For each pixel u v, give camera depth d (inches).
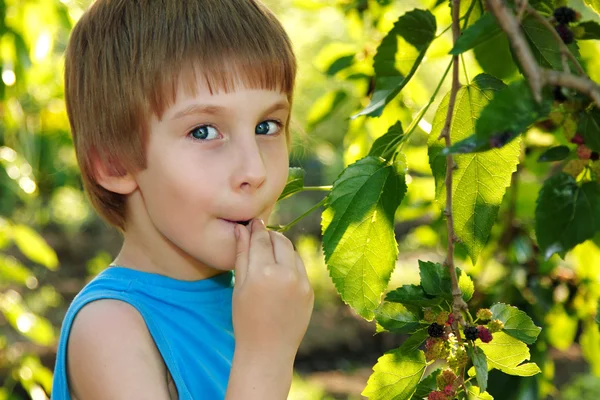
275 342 42.6
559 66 37.4
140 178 44.6
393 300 40.7
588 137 31.4
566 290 82.6
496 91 40.4
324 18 109.2
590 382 181.6
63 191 266.2
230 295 49.4
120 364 42.1
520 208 87.7
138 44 43.6
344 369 217.5
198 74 42.2
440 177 41.2
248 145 42.6
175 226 43.4
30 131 124.2
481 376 37.2
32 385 110.0
